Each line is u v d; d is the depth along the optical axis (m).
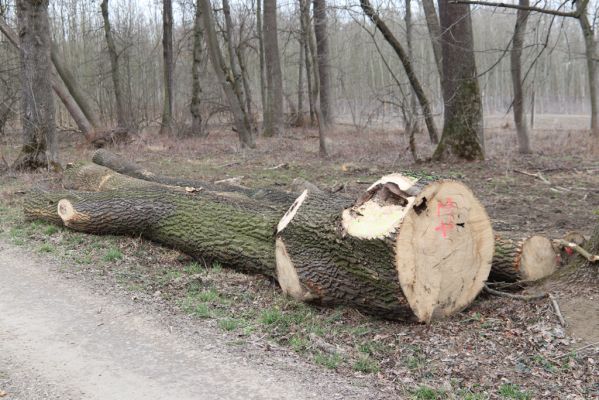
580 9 6.27
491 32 22.77
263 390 4.11
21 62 14.45
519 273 5.80
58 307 5.75
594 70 22.66
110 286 6.36
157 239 7.89
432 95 25.55
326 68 29.28
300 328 5.18
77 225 8.40
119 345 4.88
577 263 5.47
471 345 4.71
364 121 32.34
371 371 4.38
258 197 8.89
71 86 21.97
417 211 4.93
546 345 4.57
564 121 35.38
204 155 19.78
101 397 4.06
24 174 14.05
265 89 37.38
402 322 5.20
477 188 12.36
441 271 5.10
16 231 8.70
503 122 34.16
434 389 4.05
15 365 4.54
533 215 9.72
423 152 18.11
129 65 33.59
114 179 10.41
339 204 5.62
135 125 27.41
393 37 17.25
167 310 5.66
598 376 4.14
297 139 26.11
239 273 6.76
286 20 32.84
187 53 36.78
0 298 6.04
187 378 4.30
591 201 10.89
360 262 5.11
